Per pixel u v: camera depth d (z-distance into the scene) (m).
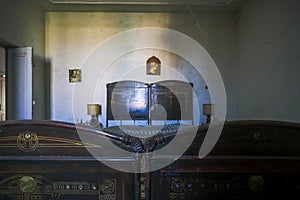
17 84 5.28
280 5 4.64
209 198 1.41
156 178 1.42
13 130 1.44
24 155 1.44
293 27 4.25
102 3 6.19
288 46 4.40
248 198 1.40
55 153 1.44
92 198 1.45
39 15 6.28
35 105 5.94
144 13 6.75
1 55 6.86
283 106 4.56
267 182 1.39
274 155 1.39
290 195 1.39
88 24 6.72
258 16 5.48
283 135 1.39
